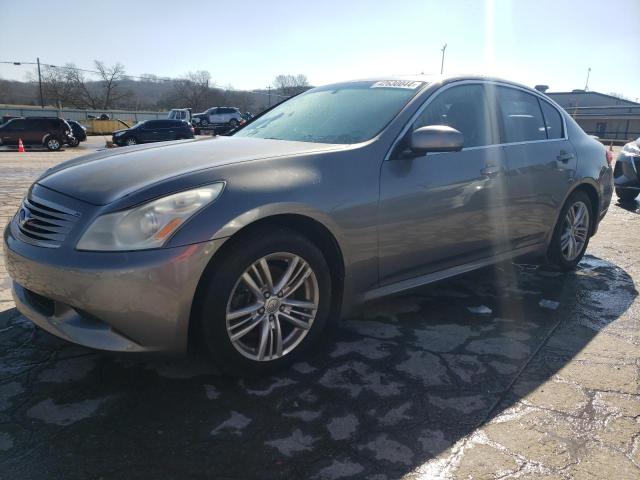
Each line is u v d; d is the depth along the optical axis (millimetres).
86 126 44719
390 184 2836
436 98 3258
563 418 2295
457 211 3195
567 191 4109
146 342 2225
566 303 3703
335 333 3098
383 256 2879
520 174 3627
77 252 2182
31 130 22250
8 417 2189
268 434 2133
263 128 3648
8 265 2518
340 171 2674
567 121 4359
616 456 2049
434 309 3521
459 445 2096
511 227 3650
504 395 2473
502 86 3777
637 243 5617
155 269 2127
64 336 2297
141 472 1899
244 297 2445
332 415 2273
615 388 2559
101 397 2359
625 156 7965
